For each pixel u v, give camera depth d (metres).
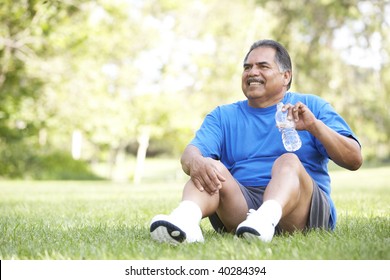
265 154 5.67
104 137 35.38
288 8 26.59
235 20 29.12
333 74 27.47
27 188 22.08
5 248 5.07
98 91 31.34
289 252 4.48
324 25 26.61
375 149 29.81
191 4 33.31
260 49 5.70
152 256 4.45
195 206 4.97
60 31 21.58
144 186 24.22
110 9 23.14
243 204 5.33
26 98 30.09
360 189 18.50
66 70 27.64
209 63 33.47
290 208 5.09
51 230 6.55
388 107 27.89
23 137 34.62
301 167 5.16
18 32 21.69
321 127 5.20
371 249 4.51
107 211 9.44
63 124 32.53
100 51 29.34
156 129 39.88
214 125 5.88
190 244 4.82
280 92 5.75
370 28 25.94
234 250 4.50
